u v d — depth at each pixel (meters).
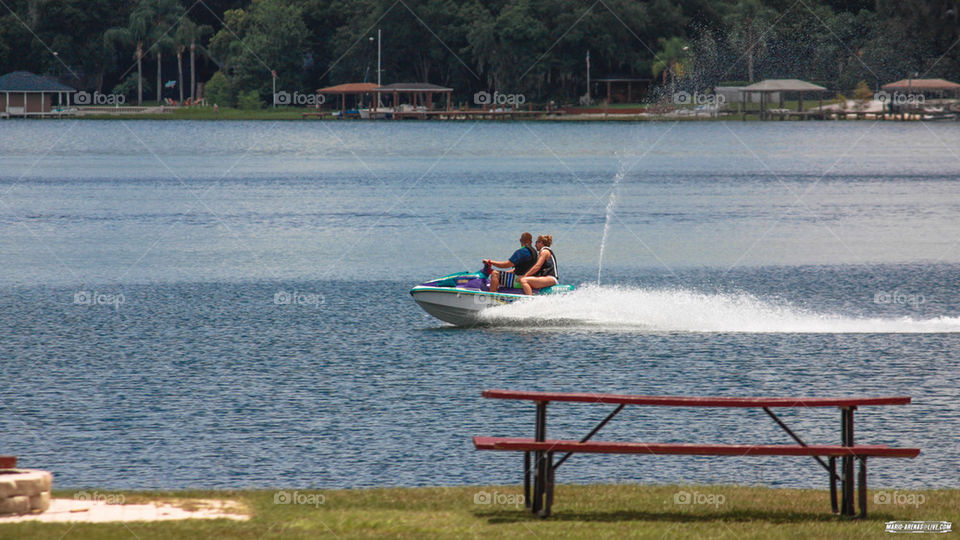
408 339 94.75
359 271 139.38
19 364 83.75
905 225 194.00
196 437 63.19
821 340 93.88
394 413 68.88
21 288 124.19
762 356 87.25
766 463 58.69
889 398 45.00
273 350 89.81
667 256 155.00
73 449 60.72
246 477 55.66
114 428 65.19
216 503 45.72
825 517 44.78
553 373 81.25
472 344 92.44
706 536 41.31
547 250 102.12
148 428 65.19
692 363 84.75
